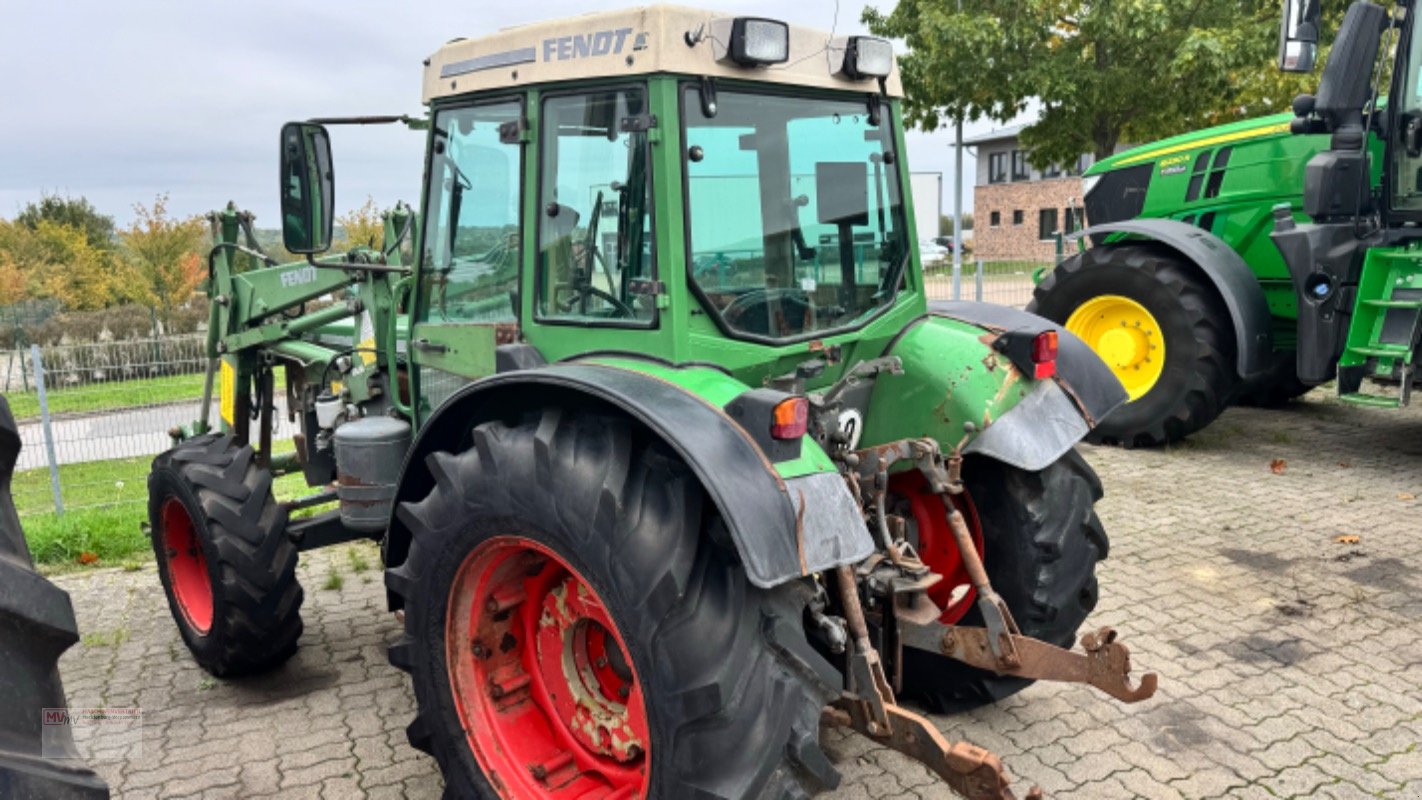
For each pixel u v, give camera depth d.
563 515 2.56
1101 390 3.52
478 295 3.38
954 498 3.51
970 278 10.70
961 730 3.61
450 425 3.10
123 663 4.52
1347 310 6.21
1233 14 13.18
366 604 5.13
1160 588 4.80
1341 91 6.00
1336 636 4.25
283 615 4.08
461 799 3.02
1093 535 3.47
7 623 1.45
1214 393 6.88
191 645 4.34
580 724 2.96
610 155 2.84
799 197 3.10
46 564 5.94
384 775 3.51
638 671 2.48
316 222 3.50
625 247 2.85
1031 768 3.36
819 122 3.16
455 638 3.00
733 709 2.40
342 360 4.40
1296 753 3.41
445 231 3.47
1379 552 5.17
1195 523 5.70
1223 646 4.19
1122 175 8.26
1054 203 31.09
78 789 1.48
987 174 36.84
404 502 3.21
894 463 3.33
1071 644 3.53
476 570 2.91
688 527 2.47
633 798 2.81
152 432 8.07
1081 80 13.39
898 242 3.48
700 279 2.81
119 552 6.10
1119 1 12.70
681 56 2.69
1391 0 8.37
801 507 2.42
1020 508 3.36
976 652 3.12
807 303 3.14
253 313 4.93
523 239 3.07
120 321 17.33
